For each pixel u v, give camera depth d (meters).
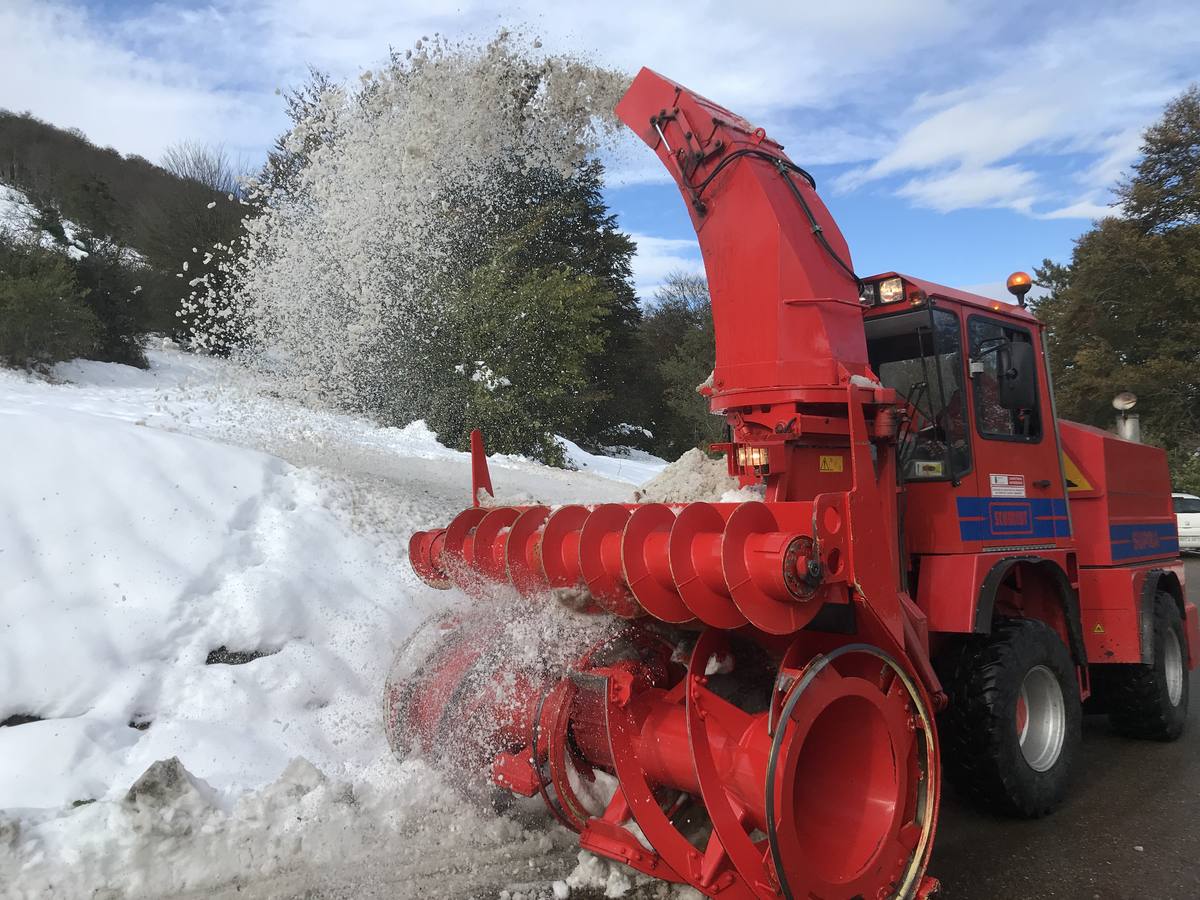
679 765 2.85
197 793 3.26
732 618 2.75
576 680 3.07
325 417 9.55
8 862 2.91
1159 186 29.64
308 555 5.30
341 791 3.48
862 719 2.85
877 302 4.01
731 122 3.67
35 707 3.82
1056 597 4.26
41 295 13.00
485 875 3.22
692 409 28.88
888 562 2.90
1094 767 4.70
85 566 4.44
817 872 2.60
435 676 3.80
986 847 3.61
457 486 8.80
